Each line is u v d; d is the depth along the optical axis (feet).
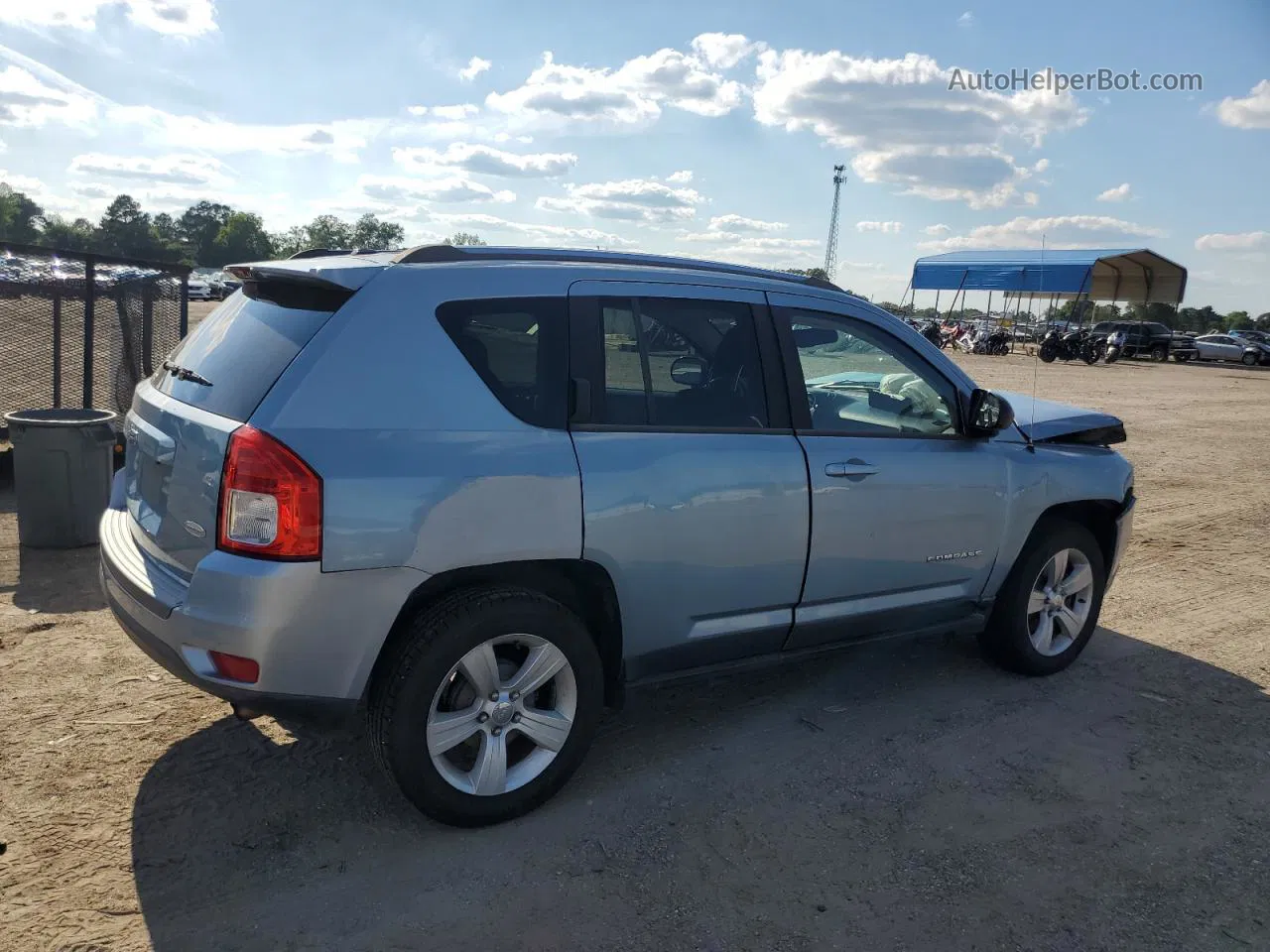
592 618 11.67
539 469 10.35
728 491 11.65
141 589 10.00
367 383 9.71
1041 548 15.15
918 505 13.43
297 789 11.23
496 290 10.64
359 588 9.46
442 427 9.96
